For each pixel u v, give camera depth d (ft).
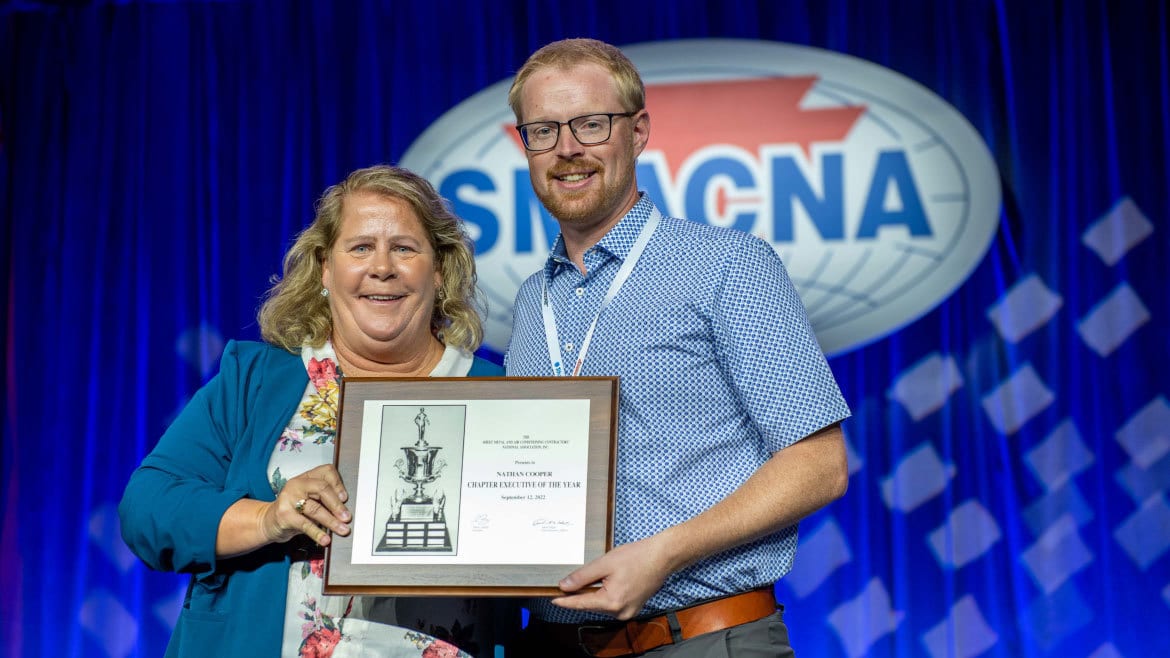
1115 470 10.80
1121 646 10.63
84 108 12.62
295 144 12.21
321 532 4.87
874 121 11.35
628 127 5.59
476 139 11.87
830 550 11.18
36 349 12.44
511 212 11.71
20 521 12.29
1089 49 11.18
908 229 11.23
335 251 5.52
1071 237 11.02
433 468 4.99
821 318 11.27
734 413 5.33
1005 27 11.28
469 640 5.29
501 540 4.86
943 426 11.04
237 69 12.39
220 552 4.99
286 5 12.40
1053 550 10.80
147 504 5.11
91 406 12.31
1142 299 10.88
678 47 11.68
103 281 12.41
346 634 5.11
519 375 5.77
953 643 10.84
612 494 4.88
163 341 12.23
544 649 5.46
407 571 4.84
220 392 5.50
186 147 12.39
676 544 4.76
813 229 11.32
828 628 11.08
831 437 5.22
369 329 5.43
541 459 4.96
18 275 12.53
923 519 11.02
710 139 11.52
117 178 12.51
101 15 12.68
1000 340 11.03
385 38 12.19
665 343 5.29
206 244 12.29
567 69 5.54
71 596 12.19
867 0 11.51
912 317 11.15
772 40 11.58
